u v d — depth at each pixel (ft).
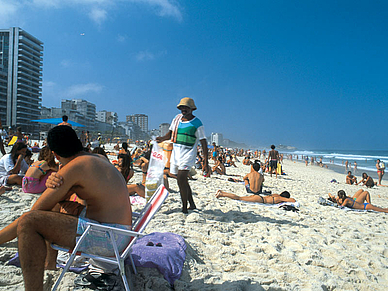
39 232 6.22
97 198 6.88
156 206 7.77
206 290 7.97
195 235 12.46
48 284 7.43
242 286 8.44
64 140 6.95
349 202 24.45
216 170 44.65
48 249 7.32
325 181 60.49
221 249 11.40
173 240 10.17
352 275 10.57
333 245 13.53
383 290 9.53
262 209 19.85
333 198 25.94
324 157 234.99
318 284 9.17
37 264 6.02
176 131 16.28
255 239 13.08
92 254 6.85
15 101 336.29
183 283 8.10
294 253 11.90
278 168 62.90
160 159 14.29
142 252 8.66
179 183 16.15
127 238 7.16
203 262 10.01
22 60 350.84
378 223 19.67
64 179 6.44
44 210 6.46
